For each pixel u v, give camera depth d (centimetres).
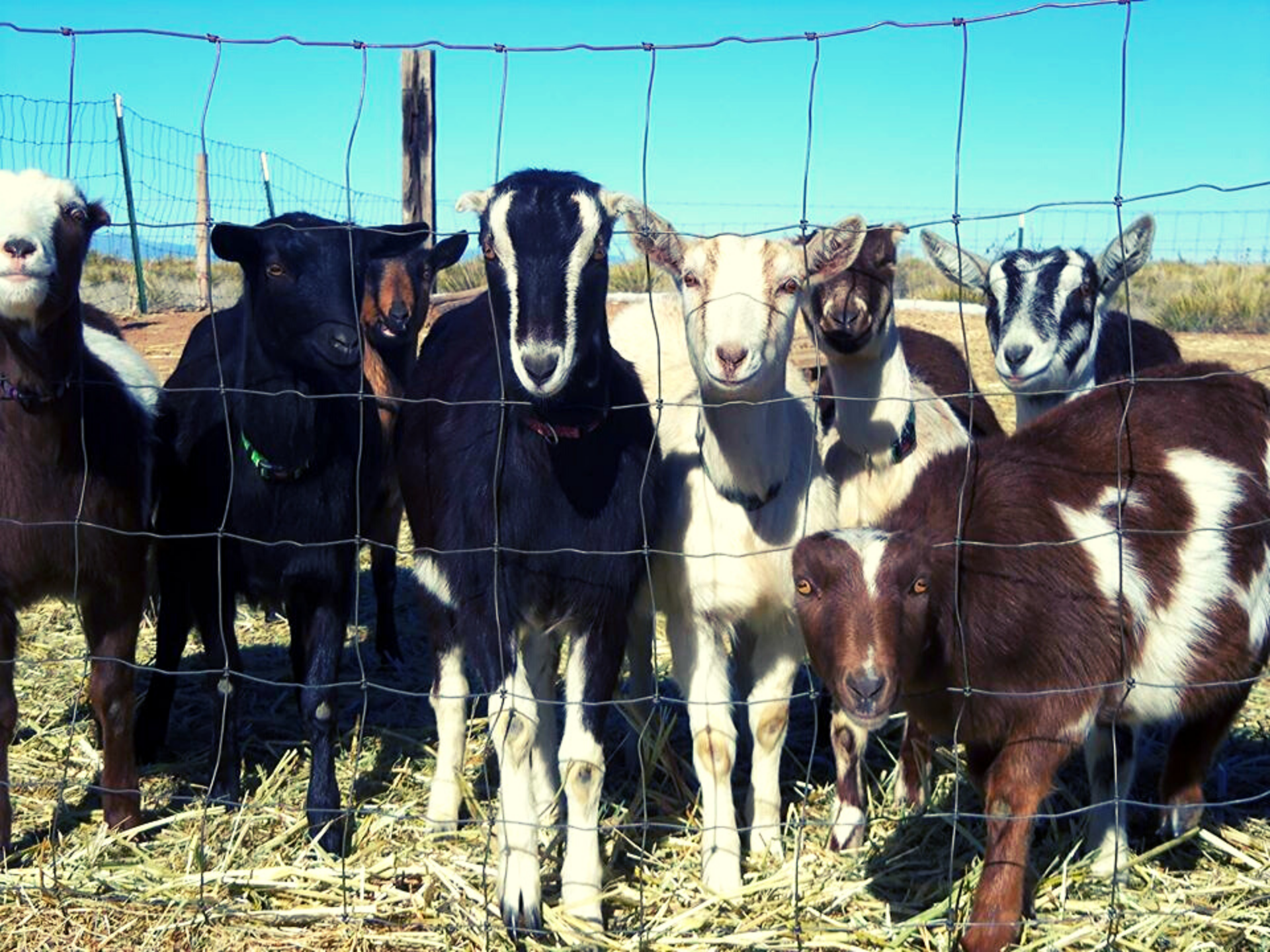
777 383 141
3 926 130
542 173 137
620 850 151
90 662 168
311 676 159
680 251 144
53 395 140
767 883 141
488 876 141
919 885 142
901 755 162
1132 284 650
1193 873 143
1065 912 134
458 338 167
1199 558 136
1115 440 141
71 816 157
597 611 140
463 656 161
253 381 158
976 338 470
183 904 134
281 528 160
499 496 138
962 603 126
